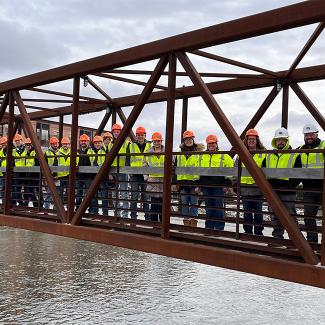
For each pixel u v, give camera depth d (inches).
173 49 201.5
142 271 1601.9
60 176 384.2
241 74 309.4
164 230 212.1
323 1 155.9
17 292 1280.8
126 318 1189.7
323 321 1290.6
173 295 1412.4
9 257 1611.7
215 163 271.0
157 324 1140.5
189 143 281.0
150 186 300.2
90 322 1122.0
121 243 230.5
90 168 266.5
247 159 180.7
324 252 159.6
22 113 295.1
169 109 206.1
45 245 1865.2
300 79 306.0
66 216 268.1
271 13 169.5
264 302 1443.2
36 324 1086.4
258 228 254.2
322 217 161.6
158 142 298.0
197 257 197.6
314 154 226.5
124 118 417.1
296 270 166.1
